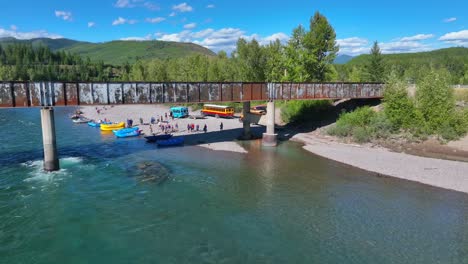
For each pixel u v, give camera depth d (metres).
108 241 19.59
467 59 162.50
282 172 33.06
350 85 55.59
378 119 48.19
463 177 30.45
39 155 39.59
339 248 18.91
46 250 18.56
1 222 21.78
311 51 71.25
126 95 36.25
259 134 54.69
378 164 35.31
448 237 20.05
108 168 34.44
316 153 40.88
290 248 18.94
